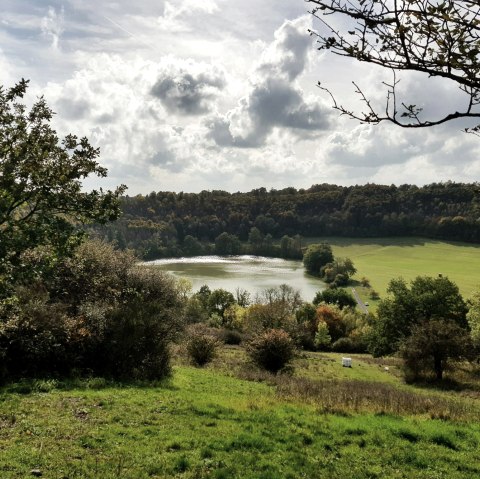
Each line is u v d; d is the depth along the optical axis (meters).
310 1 3.71
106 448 9.52
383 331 47.97
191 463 9.03
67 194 11.74
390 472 9.46
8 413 11.39
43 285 21.39
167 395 15.48
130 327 19.17
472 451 11.03
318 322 73.69
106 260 28.86
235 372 27.56
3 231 10.43
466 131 4.25
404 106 3.93
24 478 7.62
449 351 36.44
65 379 16.67
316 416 13.38
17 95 12.11
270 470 8.91
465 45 3.55
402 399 16.56
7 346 16.23
